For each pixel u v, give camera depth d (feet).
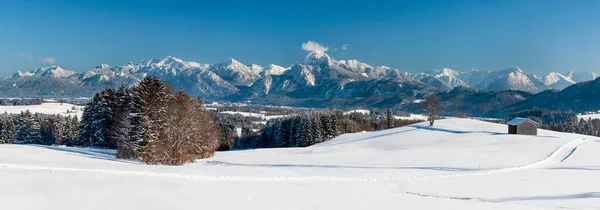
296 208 44.21
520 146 159.02
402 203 48.21
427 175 88.17
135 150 138.92
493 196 56.44
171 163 129.08
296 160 138.62
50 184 54.03
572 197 54.65
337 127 320.29
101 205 42.68
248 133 456.86
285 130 350.43
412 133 243.81
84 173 69.10
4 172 63.16
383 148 192.85
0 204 40.98
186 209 42.34
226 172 85.81
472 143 182.80
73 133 243.60
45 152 123.65
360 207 45.24
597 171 91.76
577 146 156.35
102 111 187.52
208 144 168.86
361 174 89.35
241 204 45.70
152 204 44.21
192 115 151.23
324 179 78.79
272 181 73.36
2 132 254.68
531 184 70.23
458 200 51.47
